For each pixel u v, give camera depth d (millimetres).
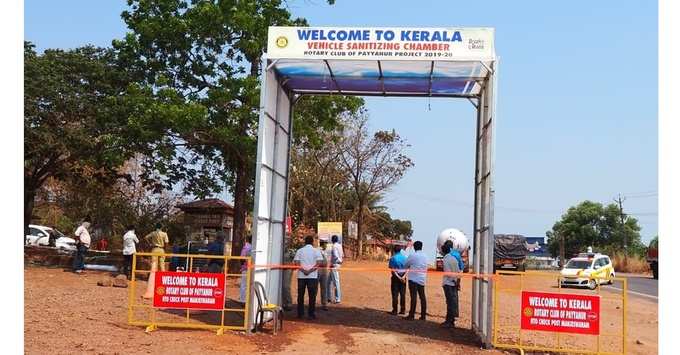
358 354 11203
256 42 22188
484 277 12492
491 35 12609
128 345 10438
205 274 12297
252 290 12430
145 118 21453
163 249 20062
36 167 27078
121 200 35312
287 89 15453
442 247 15289
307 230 42844
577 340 14406
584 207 87812
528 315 11945
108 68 25297
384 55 12734
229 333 12195
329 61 13062
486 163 13383
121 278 18344
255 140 21375
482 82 14281
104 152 23484
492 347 12336
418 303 19766
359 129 47062
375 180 47906
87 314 12867
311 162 45656
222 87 22203
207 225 28547
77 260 21312
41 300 13992
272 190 14023
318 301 19094
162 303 12242
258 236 12734
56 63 25188
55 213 41094
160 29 23078
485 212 13133
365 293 22156
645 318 20234
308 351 11156
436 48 12633
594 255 36875
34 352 9344
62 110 24641
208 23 22484
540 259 76188
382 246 54938
